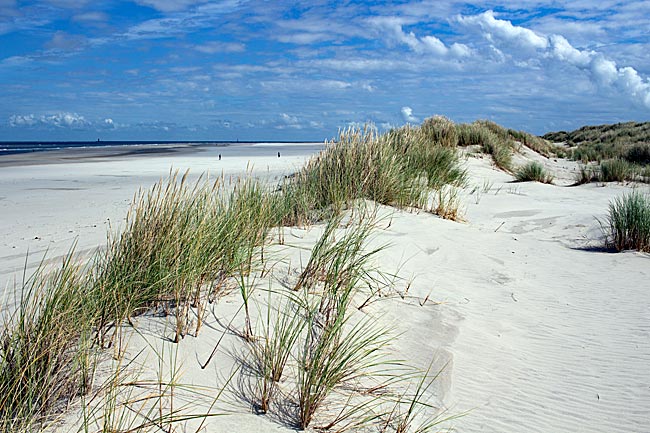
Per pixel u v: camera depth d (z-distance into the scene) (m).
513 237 8.44
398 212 8.73
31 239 8.16
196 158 39.34
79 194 14.85
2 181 19.30
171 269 4.10
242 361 3.44
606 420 3.42
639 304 5.48
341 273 4.87
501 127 28.20
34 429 2.62
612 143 35.31
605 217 9.55
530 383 3.88
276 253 5.50
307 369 3.34
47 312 3.22
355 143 9.70
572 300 5.68
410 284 5.52
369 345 3.98
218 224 4.93
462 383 3.78
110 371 3.14
